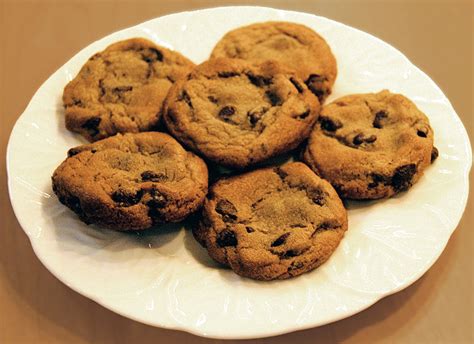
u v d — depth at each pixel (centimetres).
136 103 50
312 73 52
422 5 63
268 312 43
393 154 48
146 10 63
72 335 46
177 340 46
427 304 47
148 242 47
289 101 49
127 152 47
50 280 48
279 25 54
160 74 51
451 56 59
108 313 47
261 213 46
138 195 45
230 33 54
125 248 46
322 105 52
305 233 45
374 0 63
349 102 51
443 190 48
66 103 51
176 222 47
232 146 47
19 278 49
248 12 56
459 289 48
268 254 44
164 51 52
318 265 45
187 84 49
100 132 50
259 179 47
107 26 62
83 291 44
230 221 46
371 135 49
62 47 60
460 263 49
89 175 46
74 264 45
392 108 50
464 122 55
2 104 56
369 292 44
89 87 51
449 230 46
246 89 49
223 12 56
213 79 50
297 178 47
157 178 46
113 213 45
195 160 47
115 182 45
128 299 44
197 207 46
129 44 53
